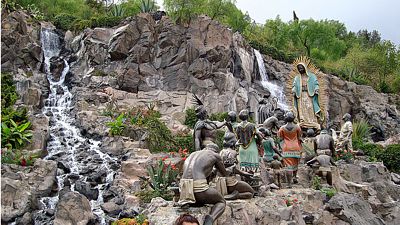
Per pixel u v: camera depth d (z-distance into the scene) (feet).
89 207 45.52
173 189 33.73
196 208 29.94
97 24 104.01
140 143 67.67
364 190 54.95
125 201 49.19
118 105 84.12
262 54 129.80
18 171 49.70
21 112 64.75
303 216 42.78
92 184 54.70
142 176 54.49
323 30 187.21
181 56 96.78
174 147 70.74
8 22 86.94
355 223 43.86
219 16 135.03
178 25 100.63
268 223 35.55
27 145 59.31
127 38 95.35
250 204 35.37
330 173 52.34
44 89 84.02
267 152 50.21
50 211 46.14
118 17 106.01
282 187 49.90
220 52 100.68
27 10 107.04
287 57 136.26
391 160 88.12
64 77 94.84
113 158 62.85
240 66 108.27
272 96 112.57
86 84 90.89
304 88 67.51
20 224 44.16
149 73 94.48
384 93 150.92
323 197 47.03
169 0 103.04
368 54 176.96
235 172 36.88
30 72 86.38
